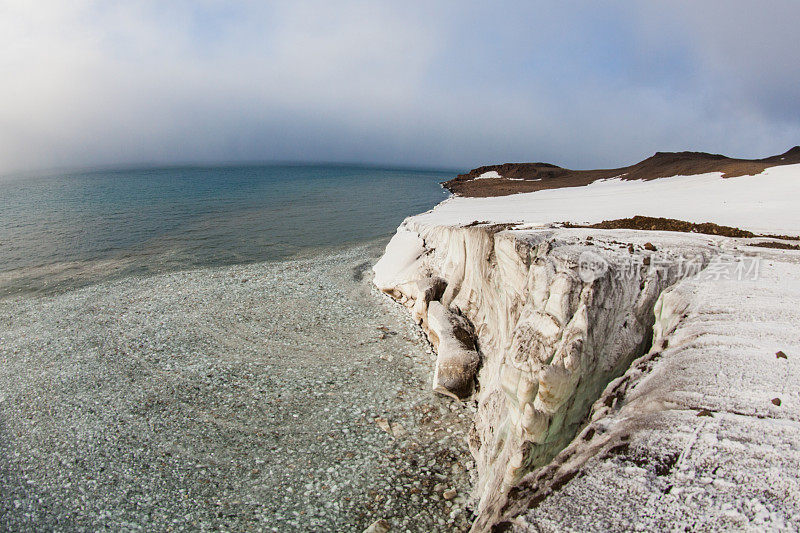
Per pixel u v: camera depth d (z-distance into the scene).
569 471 6.66
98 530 9.13
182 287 24.59
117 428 12.40
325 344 17.55
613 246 10.62
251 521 9.24
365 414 12.89
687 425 6.15
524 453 7.28
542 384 7.18
